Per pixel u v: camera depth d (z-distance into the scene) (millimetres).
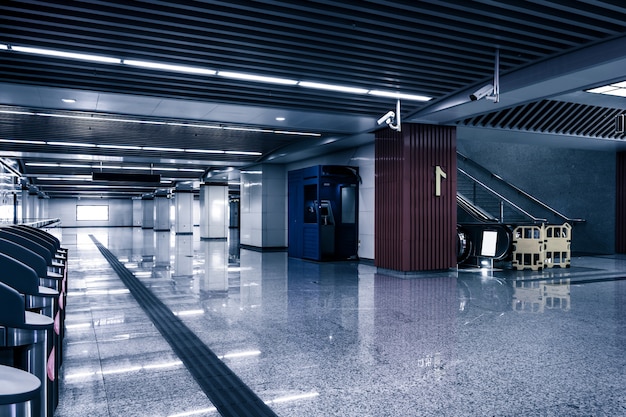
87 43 5547
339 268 11352
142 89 7379
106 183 27656
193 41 5605
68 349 4445
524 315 5996
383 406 3156
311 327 5352
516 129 10727
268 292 7812
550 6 4793
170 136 12148
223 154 15797
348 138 11430
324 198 13266
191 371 3844
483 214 13875
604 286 8484
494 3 4754
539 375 3770
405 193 9766
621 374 3795
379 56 6121
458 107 8156
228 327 5348
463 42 5859
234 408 3115
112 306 6555
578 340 4812
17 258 2641
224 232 25328
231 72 6539
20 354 1922
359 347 4551
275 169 17141
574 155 16094
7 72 6336
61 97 7512
